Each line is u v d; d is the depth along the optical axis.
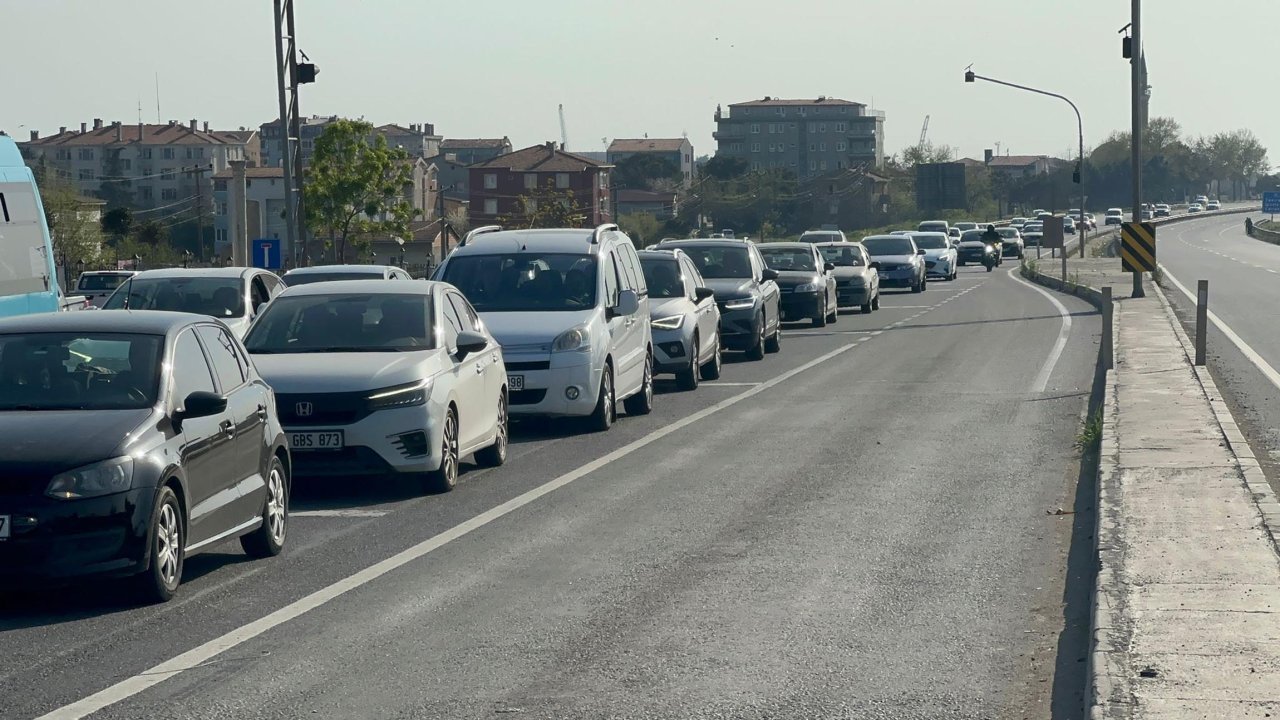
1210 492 25.47
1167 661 15.51
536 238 42.62
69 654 17.62
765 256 83.81
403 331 31.73
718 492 29.31
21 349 22.17
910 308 98.94
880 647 17.62
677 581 21.34
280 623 19.09
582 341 38.62
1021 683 16.11
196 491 21.41
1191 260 170.62
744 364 59.78
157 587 20.19
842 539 24.38
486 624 18.89
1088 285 111.44
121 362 21.88
